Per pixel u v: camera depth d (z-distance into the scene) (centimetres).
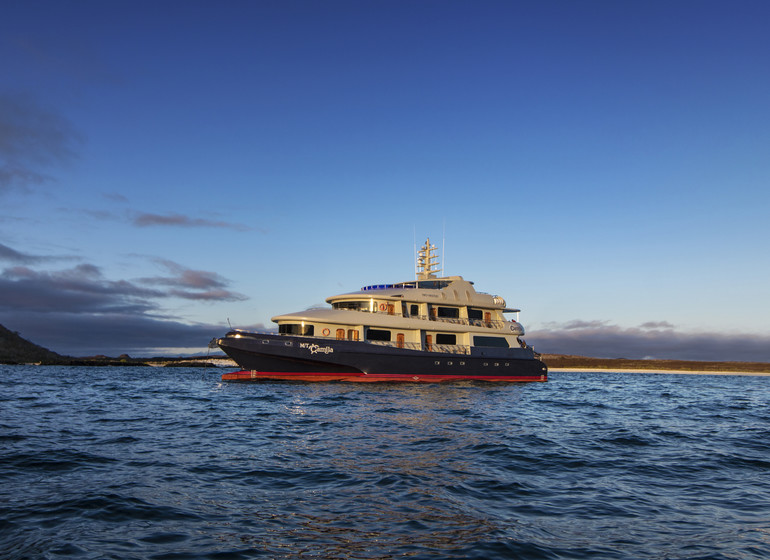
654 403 2778
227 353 3388
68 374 5838
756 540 648
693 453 1259
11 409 1983
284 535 636
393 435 1438
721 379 7981
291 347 3294
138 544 596
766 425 1841
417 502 786
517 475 988
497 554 583
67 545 586
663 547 620
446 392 2983
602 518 735
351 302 3606
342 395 2712
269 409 2089
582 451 1255
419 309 3706
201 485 875
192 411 2016
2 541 596
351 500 794
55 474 931
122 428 1535
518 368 3969
